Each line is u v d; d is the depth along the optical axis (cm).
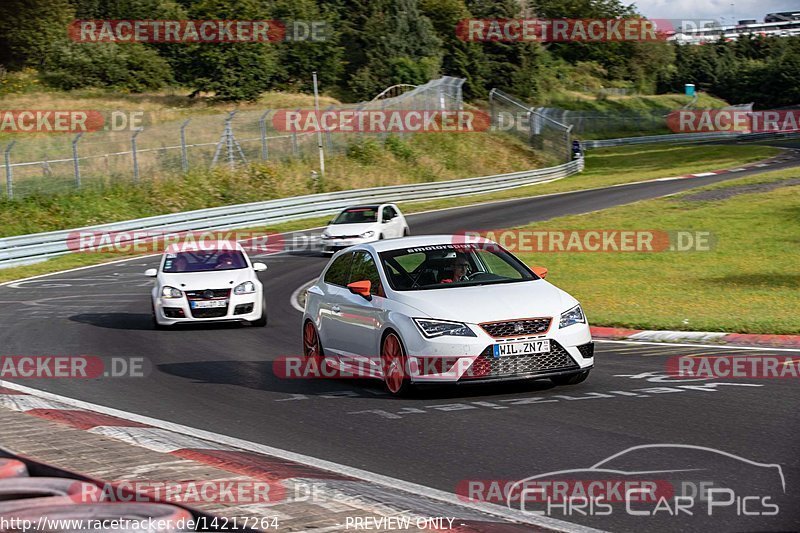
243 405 3403
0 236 12519
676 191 15388
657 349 4462
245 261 6438
